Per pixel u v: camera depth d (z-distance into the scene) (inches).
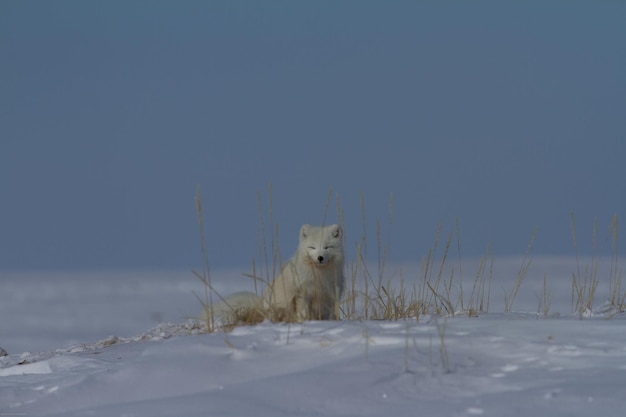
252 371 479.2
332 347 501.4
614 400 380.5
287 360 489.1
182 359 501.4
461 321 545.6
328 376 443.8
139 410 421.4
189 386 467.5
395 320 608.7
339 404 410.6
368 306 685.3
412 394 416.5
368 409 402.6
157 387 469.7
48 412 454.0
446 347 478.0
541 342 478.3
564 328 507.8
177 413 411.2
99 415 421.1
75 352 668.1
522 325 518.3
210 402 422.3
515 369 440.1
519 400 388.5
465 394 410.9
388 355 468.1
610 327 506.9
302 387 432.5
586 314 637.9
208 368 486.0
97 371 532.4
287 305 697.0
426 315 639.8
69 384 504.7
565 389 398.0
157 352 522.0
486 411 378.3
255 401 419.5
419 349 476.4
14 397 492.4
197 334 617.9
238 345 518.3
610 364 436.5
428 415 383.2
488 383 421.4
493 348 472.7
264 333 544.1
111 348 645.3
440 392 415.8
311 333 533.0
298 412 403.9
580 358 448.8
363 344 496.7
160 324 773.9
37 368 603.2
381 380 434.3
